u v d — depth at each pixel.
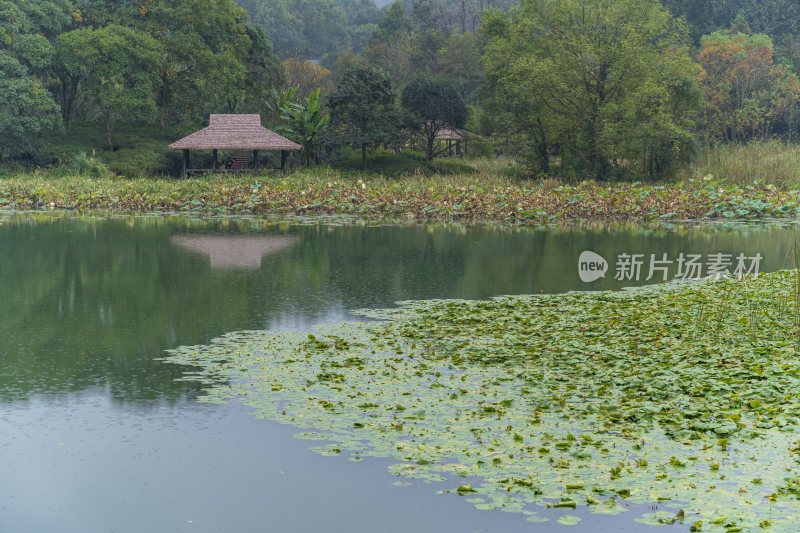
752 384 8.12
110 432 7.16
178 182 41.44
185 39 52.69
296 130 48.12
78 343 10.58
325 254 20.08
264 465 6.40
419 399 7.98
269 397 8.11
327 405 7.79
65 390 8.43
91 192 35.75
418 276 16.62
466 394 8.16
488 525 5.31
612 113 43.88
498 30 50.47
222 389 8.41
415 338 10.84
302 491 5.94
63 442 6.92
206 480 6.15
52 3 50.78
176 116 58.22
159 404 7.93
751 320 11.10
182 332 11.27
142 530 5.34
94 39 47.91
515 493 5.71
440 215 31.67
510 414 7.48
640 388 8.21
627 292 14.62
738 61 72.50
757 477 5.87
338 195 34.59
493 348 10.08
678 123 46.34
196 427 7.26
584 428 7.07
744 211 31.23
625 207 31.97
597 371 8.94
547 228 27.42
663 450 6.48
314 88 73.31
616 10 43.75
